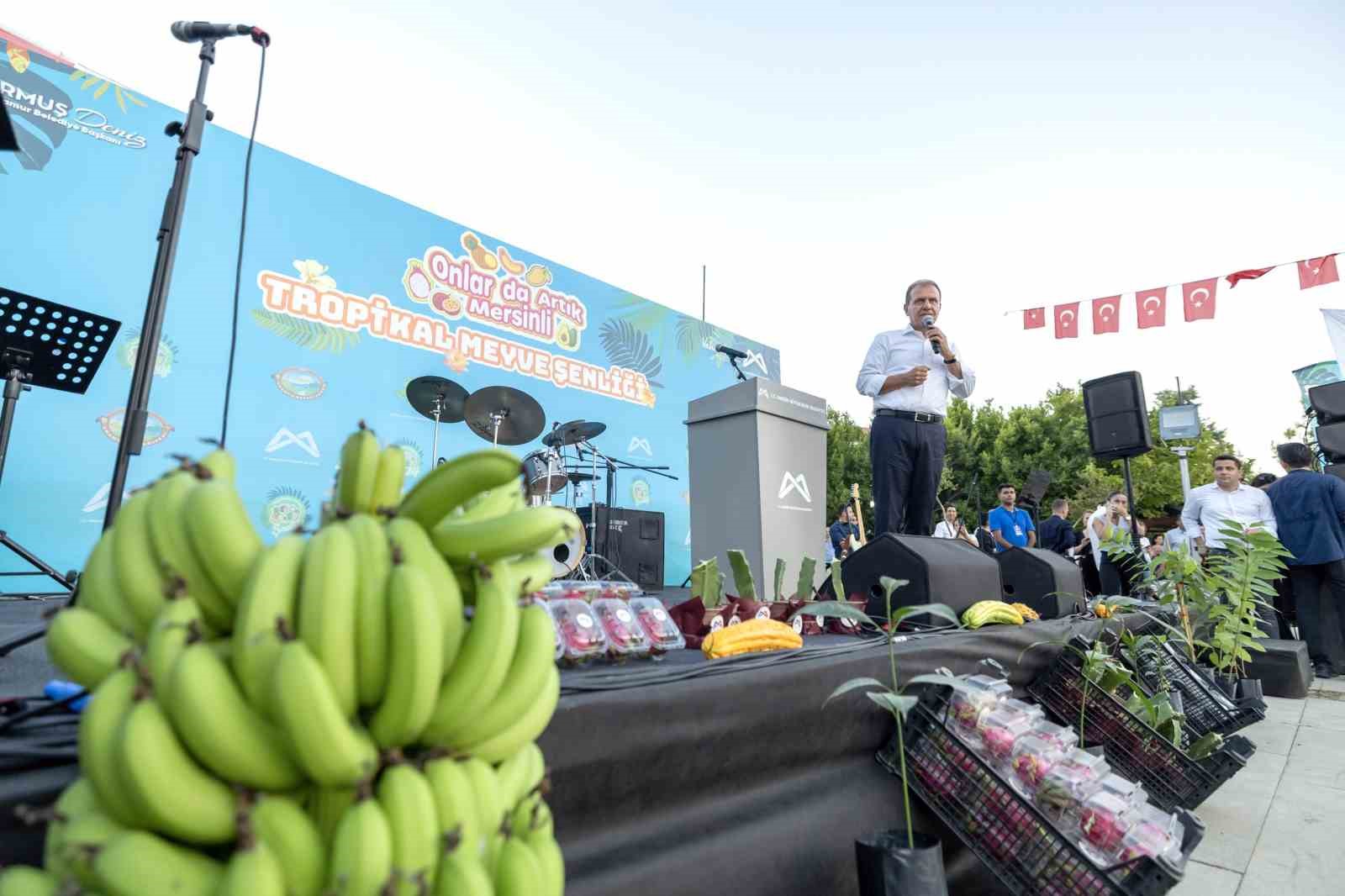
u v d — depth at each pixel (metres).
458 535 0.67
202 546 0.57
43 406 4.15
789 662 1.45
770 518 3.30
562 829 1.01
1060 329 7.13
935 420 3.37
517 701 0.64
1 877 0.51
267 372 5.12
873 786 1.60
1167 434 9.50
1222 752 2.04
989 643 2.03
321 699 0.51
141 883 0.48
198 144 2.28
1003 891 1.72
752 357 9.49
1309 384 10.10
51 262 4.29
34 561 2.58
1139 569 4.40
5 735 0.73
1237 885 1.80
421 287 6.14
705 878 1.18
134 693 0.51
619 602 1.53
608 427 7.54
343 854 0.51
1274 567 3.68
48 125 4.35
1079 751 1.68
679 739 1.16
